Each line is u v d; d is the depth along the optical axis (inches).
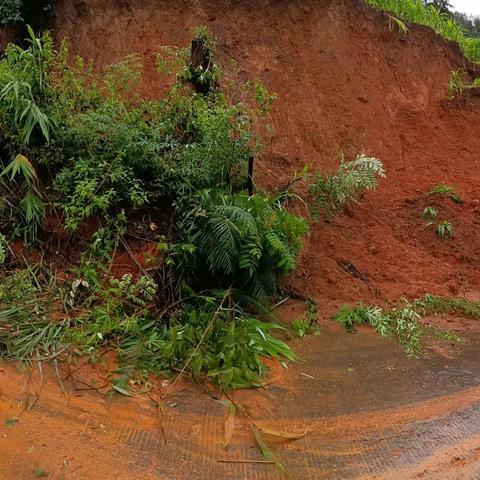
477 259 292.0
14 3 325.1
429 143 371.2
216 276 208.7
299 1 351.9
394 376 181.6
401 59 398.0
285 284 236.1
